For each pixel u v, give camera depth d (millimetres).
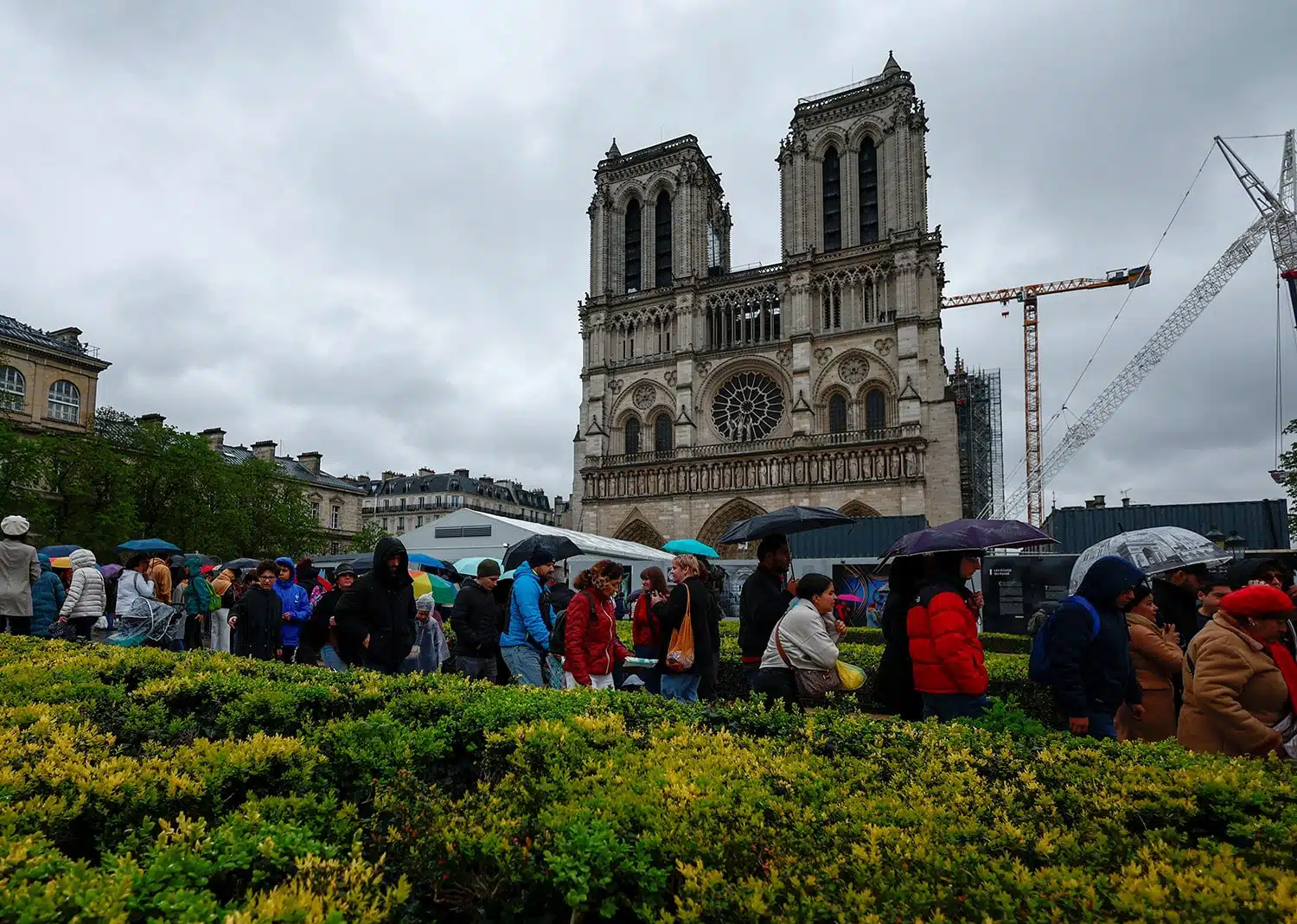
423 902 4816
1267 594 7336
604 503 86125
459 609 13055
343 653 11891
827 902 3850
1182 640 11758
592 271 94062
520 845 4723
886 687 10750
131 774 5184
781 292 83250
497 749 6488
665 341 88812
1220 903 3586
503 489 159000
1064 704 8445
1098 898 3721
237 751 5773
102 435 60969
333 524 106688
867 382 76500
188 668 9688
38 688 8273
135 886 3654
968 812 4836
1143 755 6043
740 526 21125
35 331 67750
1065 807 5082
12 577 15836
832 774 5586
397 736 6637
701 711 7648
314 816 5203
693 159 90812
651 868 4309
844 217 81062
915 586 10672
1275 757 5707
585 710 7352
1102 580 8703
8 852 3801
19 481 47938
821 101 83812
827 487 74875
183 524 57625
